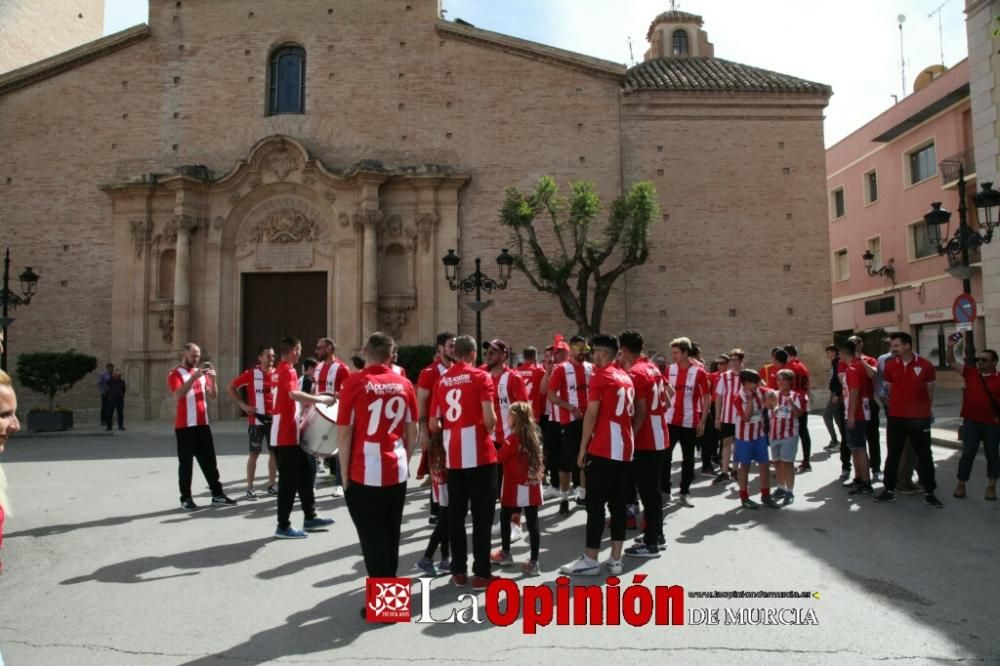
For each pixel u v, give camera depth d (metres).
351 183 24.06
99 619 5.54
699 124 24.66
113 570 6.86
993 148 16.66
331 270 24.41
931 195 30.86
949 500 9.93
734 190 24.41
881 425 19.92
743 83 24.84
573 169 24.48
